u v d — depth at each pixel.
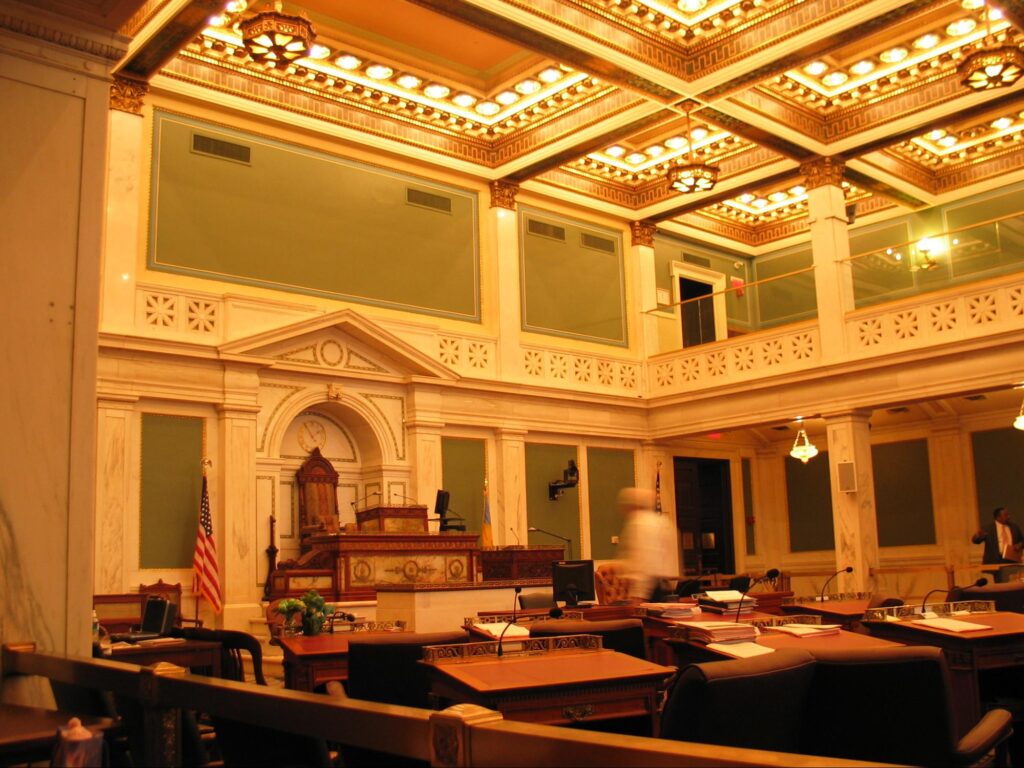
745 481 19.12
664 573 7.20
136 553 11.62
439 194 15.16
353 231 14.09
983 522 16.11
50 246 4.44
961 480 16.41
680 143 15.88
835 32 11.38
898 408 16.56
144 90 12.17
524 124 15.04
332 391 13.50
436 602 7.43
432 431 14.28
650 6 11.93
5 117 4.40
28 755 2.94
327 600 11.35
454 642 4.81
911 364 13.60
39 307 4.38
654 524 7.26
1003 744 3.70
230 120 13.12
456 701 3.60
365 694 4.67
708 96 12.93
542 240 16.31
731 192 16.38
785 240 19.25
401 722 2.21
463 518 14.36
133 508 11.67
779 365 15.13
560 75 13.66
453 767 2.06
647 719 3.89
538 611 6.84
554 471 15.90
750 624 5.11
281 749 2.91
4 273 4.32
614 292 17.23
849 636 4.71
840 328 14.39
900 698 3.19
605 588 7.77
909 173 16.39
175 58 12.55
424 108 14.46
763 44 11.94
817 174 14.90
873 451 17.62
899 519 17.11
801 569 18.69
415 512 12.24
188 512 12.10
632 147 16.05
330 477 13.49
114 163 11.90
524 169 15.36
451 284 15.12
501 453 15.13
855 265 14.51
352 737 2.32
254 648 6.16
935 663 3.17
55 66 4.55
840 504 14.15
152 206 12.29
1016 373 12.62
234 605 12.05
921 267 13.73
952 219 16.97
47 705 4.09
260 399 12.89
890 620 5.29
